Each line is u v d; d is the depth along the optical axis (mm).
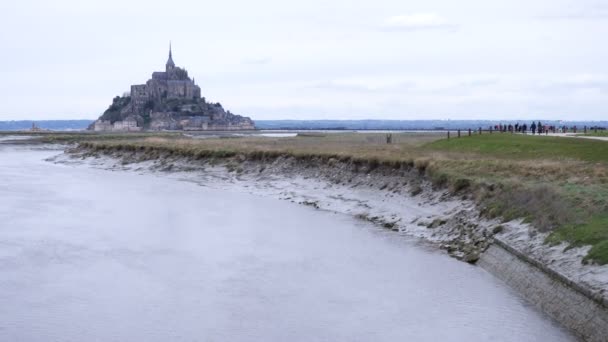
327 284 26359
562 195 30125
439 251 31578
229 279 27375
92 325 21953
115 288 26234
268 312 23078
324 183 54562
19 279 27625
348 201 47094
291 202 50188
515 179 37125
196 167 73750
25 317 22797
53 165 90875
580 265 21688
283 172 61688
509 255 26781
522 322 20922
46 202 50250
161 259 31000
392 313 22672
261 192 56031
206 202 50375
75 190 58562
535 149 52688
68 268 29438
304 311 23141
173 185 63312
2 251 32781
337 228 38344
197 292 25594
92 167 86938
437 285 25578
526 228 28312
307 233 36812
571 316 20109
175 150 81812
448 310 22703
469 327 21000
